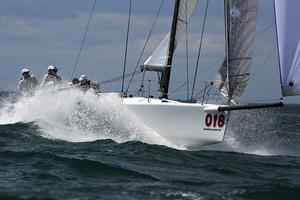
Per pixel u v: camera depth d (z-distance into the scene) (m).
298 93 45.97
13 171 37.06
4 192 30.45
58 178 35.53
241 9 52.69
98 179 36.03
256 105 50.69
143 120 52.84
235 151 56.12
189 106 51.84
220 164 45.16
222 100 53.69
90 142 51.47
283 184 37.47
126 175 37.50
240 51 52.97
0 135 51.50
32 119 58.41
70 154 43.84
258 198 33.19
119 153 46.19
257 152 56.66
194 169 41.94
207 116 51.91
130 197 31.61
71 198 30.41
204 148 55.03
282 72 46.19
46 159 40.56
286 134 80.44
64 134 54.62
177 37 56.84
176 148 51.91
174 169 41.25
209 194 33.12
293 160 51.75
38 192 30.94
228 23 53.12
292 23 45.91
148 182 35.81
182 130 52.03
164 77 56.72
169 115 52.16
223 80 53.62
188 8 56.47
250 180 38.91
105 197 31.27
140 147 48.50
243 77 53.09
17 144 48.19
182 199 31.72
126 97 57.91
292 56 45.91
